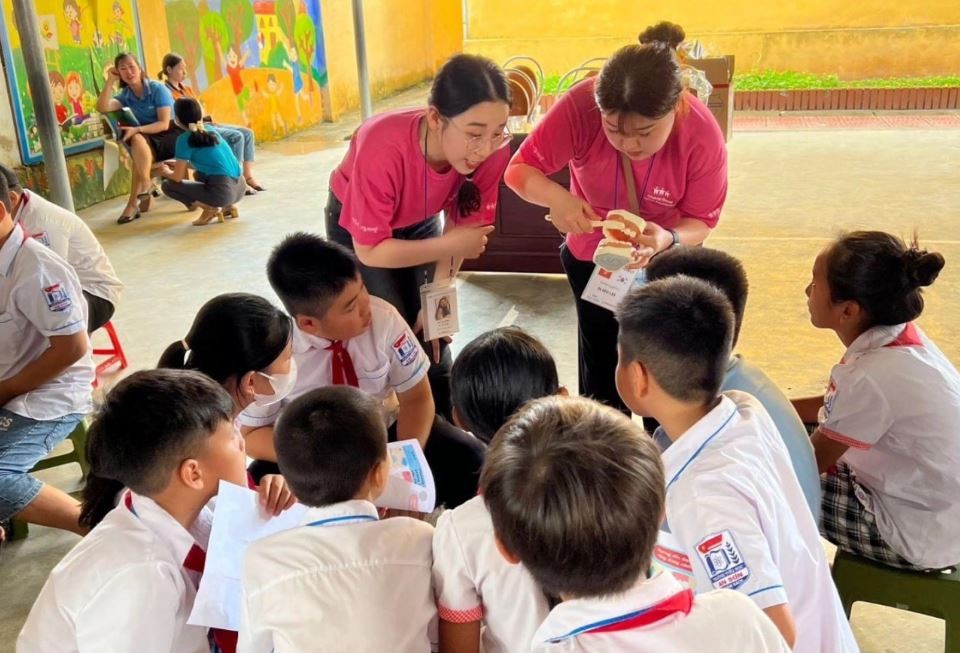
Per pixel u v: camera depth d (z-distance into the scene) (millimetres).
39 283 2520
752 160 8086
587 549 993
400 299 2805
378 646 1267
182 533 1458
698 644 1034
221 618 1444
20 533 2822
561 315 4566
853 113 10844
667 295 1438
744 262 5129
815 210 6219
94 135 7551
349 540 1315
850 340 1978
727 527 1261
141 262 5723
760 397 1695
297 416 1375
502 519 1058
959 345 3869
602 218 2717
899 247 1883
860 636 2236
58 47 7074
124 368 4055
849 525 2006
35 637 1383
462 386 1647
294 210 6945
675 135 2475
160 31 8562
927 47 11891
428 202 2557
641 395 1467
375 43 13289
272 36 10531
